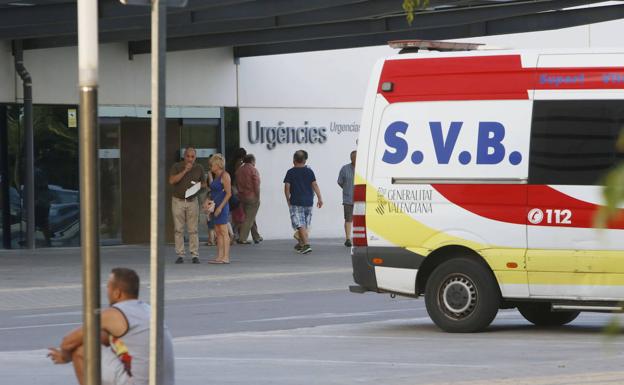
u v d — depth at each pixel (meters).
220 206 46.56
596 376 19.31
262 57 60.81
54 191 54.84
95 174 10.45
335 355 23.14
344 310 32.22
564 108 25.08
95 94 10.45
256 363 22.08
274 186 61.22
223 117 59.72
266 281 40.62
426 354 23.03
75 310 33.19
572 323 28.86
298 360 22.44
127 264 46.78
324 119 62.59
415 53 26.36
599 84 24.91
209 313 31.62
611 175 5.91
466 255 25.84
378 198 26.38
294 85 61.69
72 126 55.25
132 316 13.47
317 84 62.31
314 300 35.06
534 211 25.08
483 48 26.80
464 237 25.59
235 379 20.05
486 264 25.58
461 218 25.62
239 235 57.72
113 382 13.37
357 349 24.00
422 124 26.03
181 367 21.59
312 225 62.72
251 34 54.47
